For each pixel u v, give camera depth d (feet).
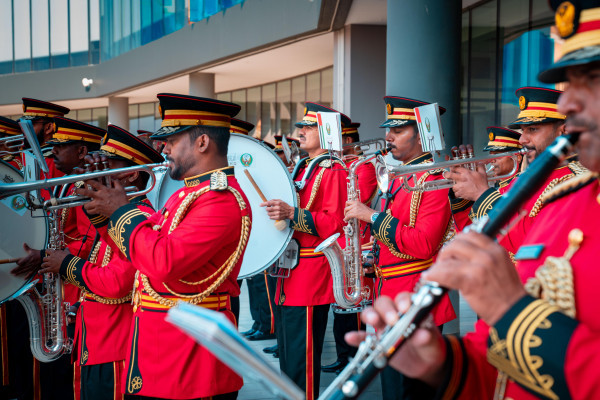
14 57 69.77
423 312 3.59
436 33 16.39
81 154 11.62
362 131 31.04
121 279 9.03
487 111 28.04
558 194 4.12
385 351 3.60
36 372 12.11
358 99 31.07
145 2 52.65
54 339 9.77
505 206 3.60
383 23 30.76
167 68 48.62
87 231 10.49
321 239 12.58
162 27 50.03
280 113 51.49
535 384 3.38
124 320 9.62
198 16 43.06
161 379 7.78
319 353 12.67
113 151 9.27
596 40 3.30
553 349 3.29
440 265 3.51
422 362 3.94
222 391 7.91
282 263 12.64
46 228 9.76
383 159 11.41
